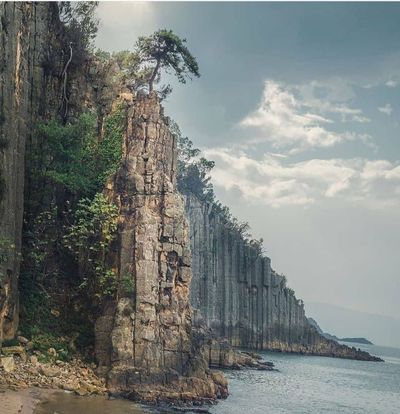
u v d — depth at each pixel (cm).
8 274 4147
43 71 5262
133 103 5222
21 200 4425
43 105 5234
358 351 16388
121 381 4125
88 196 5016
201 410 4000
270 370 9281
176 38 5772
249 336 14650
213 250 14012
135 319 4319
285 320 15362
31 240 4772
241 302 14688
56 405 3447
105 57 5919
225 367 8450
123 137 5078
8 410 3039
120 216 4738
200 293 13250
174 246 4622
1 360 3866
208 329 10512
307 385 7819
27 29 4816
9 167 4219
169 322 4462
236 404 4712
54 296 4806
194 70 5959
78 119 5222
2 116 4194
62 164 4981
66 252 5003
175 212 4709
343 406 6159
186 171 13925
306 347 15662
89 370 4259
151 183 4766
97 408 3553
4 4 4316
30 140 4931
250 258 14988
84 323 4728
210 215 14338
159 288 4509
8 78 4291
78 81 5528
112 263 4678
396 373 12975
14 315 4228
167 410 3850
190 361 4519
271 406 5144
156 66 5950
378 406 6656
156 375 4222
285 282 15762
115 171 4972
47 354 4256
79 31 5653
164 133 5019
